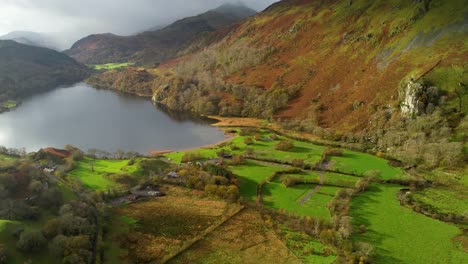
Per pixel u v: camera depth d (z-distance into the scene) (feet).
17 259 217.77
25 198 290.35
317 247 276.82
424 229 299.79
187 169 416.67
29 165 347.36
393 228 301.22
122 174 400.06
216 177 382.83
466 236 288.51
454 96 469.98
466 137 421.18
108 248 273.13
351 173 419.74
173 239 289.94
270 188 381.81
